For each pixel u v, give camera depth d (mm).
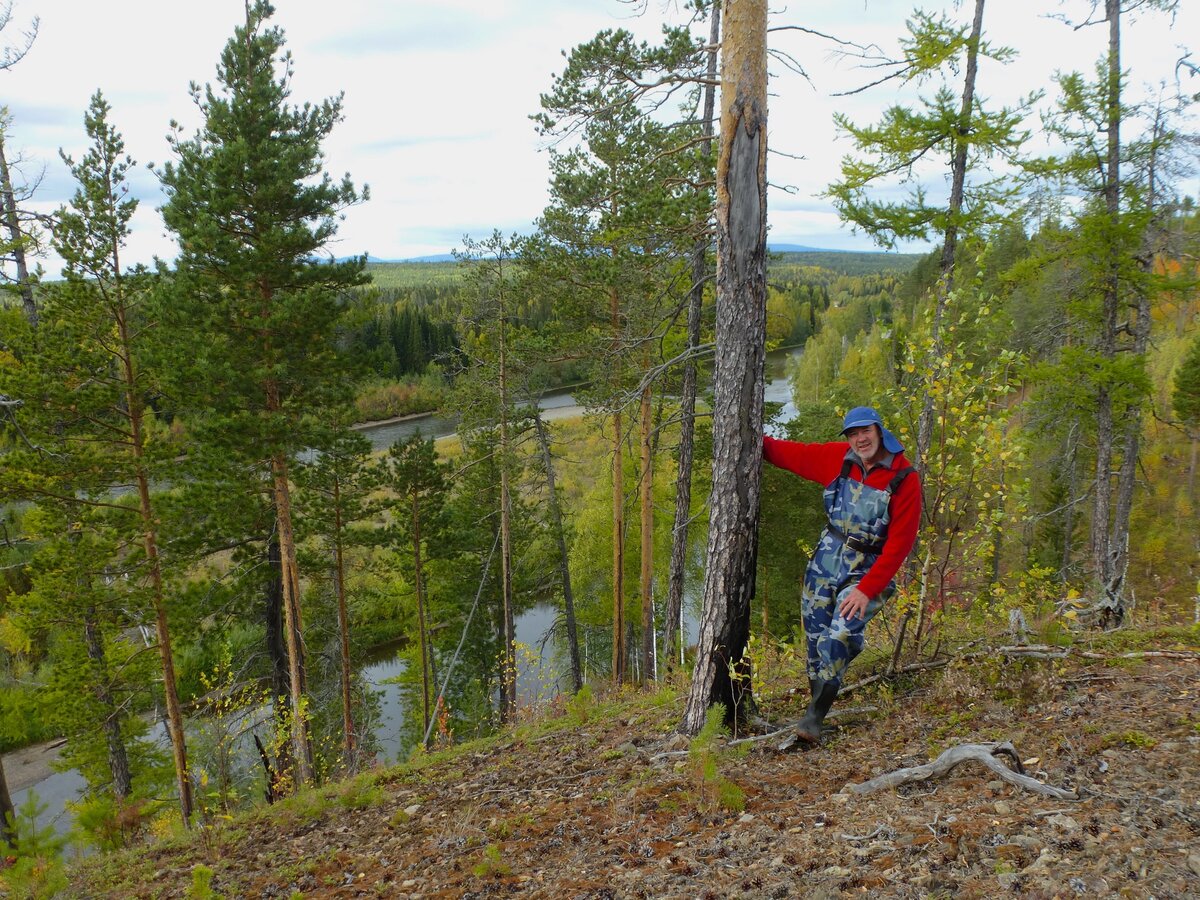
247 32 12398
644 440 14836
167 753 18484
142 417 13445
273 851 4812
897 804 3135
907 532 3889
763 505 21234
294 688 13516
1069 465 20391
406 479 19500
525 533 25719
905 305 44531
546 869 3357
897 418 5141
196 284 11820
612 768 4734
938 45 9477
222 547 14773
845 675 5270
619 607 18188
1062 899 2195
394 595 26500
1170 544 25656
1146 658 4496
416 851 4051
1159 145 11352
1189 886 2121
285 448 13016
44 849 5414
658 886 2900
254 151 11883
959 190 10297
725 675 4715
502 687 19812
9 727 22297
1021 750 3482
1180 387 26250
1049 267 12789
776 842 3047
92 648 14906
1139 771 2980
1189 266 12078
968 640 5434
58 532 13109
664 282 12250
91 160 11852
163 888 4566
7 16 8070
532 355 16812
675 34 10180
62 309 12109
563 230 13531
